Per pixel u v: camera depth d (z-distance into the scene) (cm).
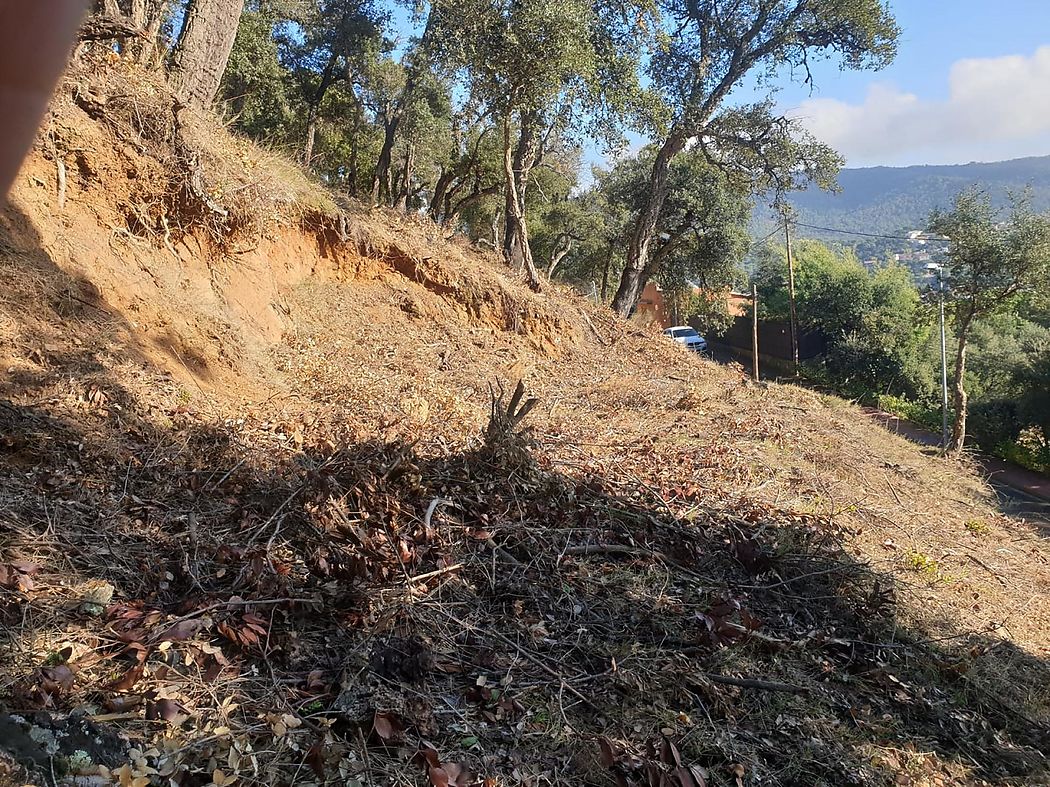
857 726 376
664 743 301
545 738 304
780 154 1981
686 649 398
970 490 1136
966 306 2059
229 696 269
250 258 829
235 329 705
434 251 1212
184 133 733
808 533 600
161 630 288
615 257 3422
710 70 2005
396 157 2731
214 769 233
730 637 414
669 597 450
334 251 1060
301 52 2127
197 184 717
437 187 2486
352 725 276
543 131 1584
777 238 4425
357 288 1077
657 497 593
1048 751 419
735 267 2777
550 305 1379
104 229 626
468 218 3262
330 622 340
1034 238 1903
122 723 241
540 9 1178
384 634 339
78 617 290
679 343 1691
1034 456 2241
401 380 857
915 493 959
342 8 1986
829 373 3438
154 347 583
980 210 1992
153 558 349
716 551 543
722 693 366
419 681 317
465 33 1223
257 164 884
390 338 1010
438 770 255
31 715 224
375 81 2184
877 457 1084
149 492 409
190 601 315
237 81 1853
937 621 548
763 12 1917
